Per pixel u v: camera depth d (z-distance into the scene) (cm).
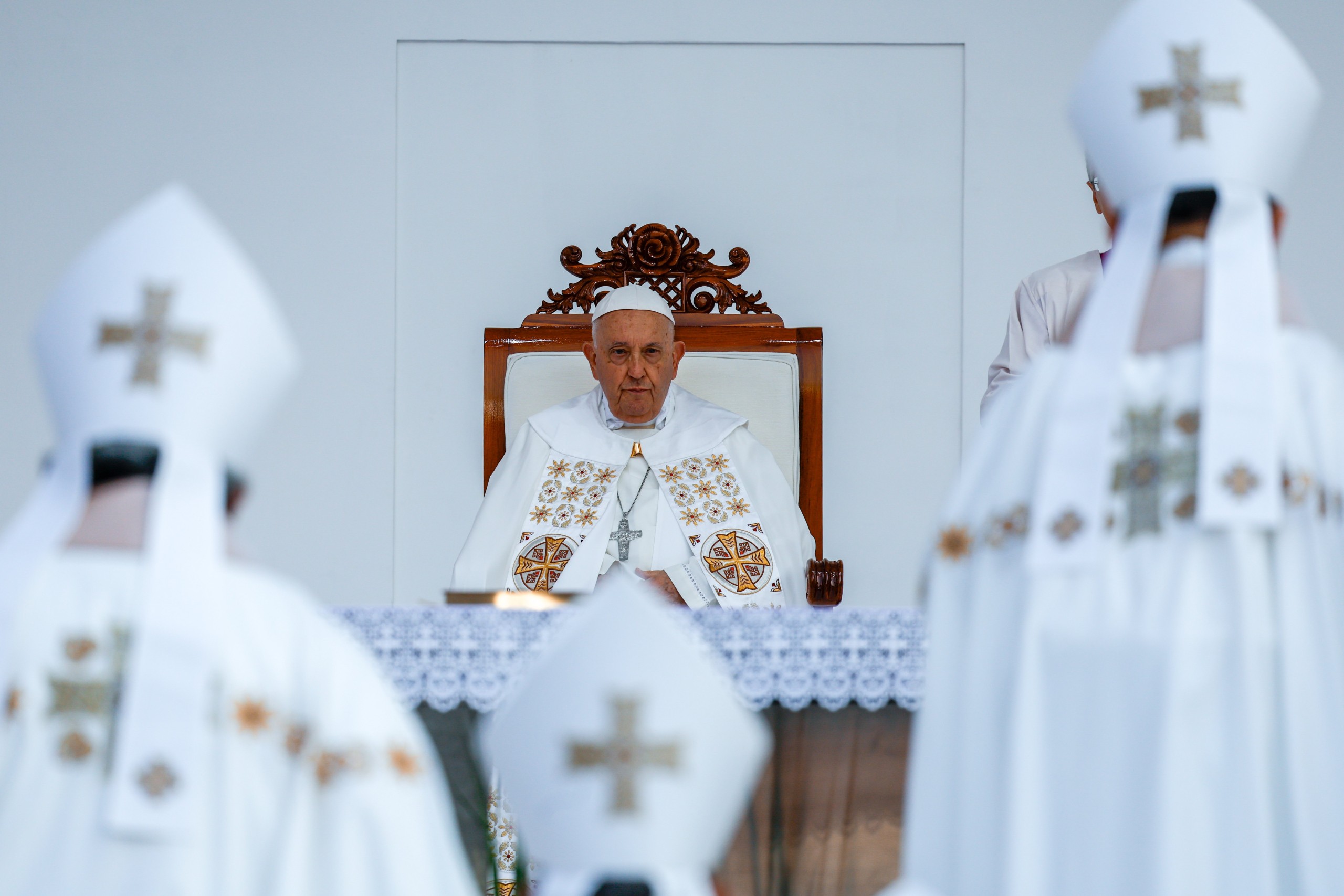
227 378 432
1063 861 459
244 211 1525
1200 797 440
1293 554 457
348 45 1536
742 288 1377
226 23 1533
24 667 397
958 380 1527
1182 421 465
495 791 815
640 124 1544
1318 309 1516
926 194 1538
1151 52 507
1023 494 491
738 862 807
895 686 769
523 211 1541
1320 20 1523
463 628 764
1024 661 470
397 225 1533
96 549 411
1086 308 507
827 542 1521
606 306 1244
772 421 1316
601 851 371
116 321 428
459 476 1523
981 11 1538
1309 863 442
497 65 1544
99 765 392
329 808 395
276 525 1505
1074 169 1529
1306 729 448
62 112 1521
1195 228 497
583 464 1238
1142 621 455
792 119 1542
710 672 384
